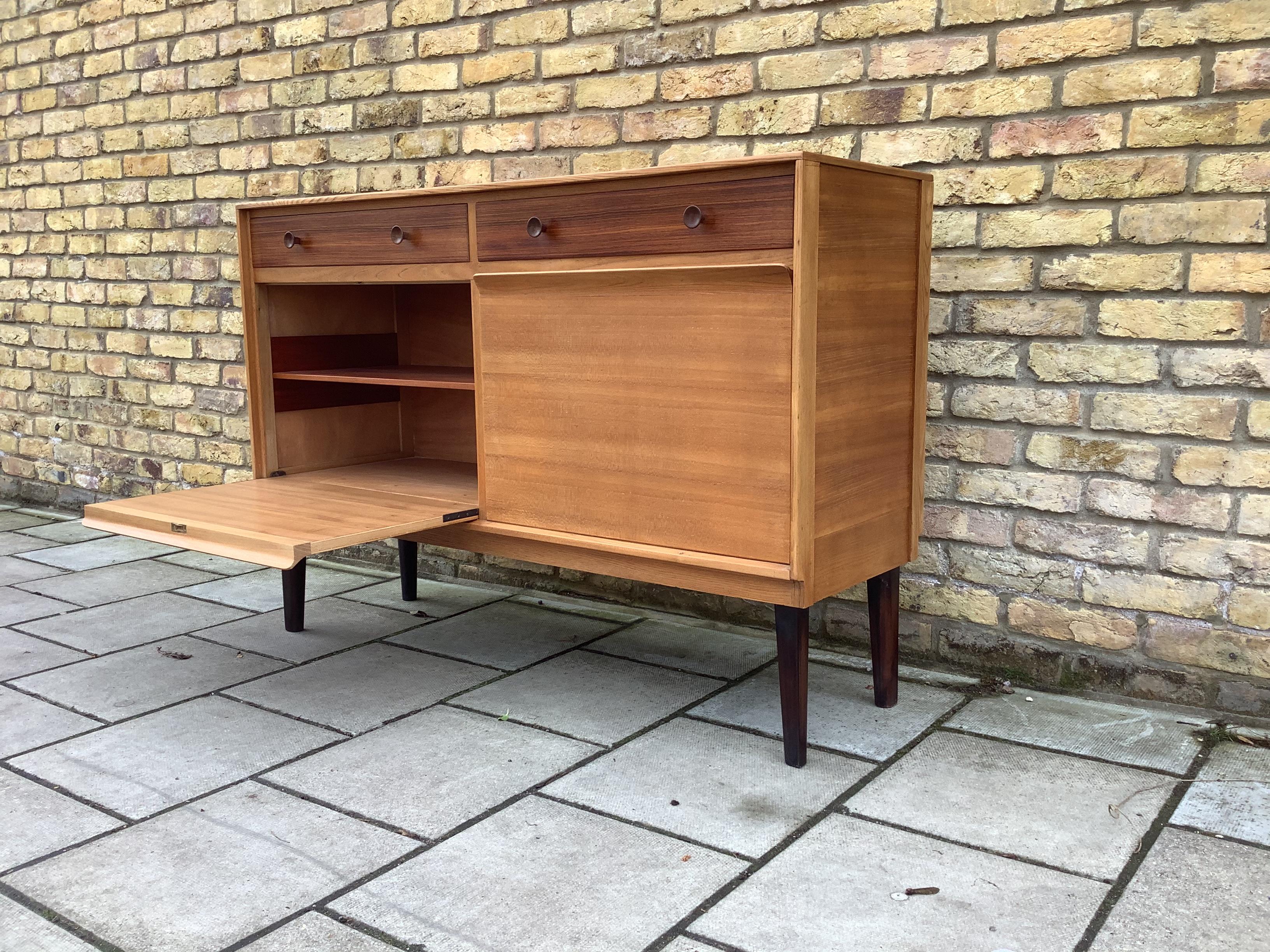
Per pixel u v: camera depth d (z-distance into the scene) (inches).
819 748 87.2
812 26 103.2
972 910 64.0
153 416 167.8
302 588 118.6
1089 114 90.4
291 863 69.9
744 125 108.8
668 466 84.9
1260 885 66.5
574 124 120.5
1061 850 70.8
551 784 81.2
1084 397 93.7
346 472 120.5
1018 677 100.2
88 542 163.0
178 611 127.1
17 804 78.6
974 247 97.3
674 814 76.4
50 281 178.1
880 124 100.7
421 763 85.0
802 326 75.5
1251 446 87.0
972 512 100.6
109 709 97.0
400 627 120.4
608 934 61.7
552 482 92.4
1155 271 89.0
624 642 114.3
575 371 89.0
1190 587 90.9
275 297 115.7
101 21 161.3
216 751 87.7
